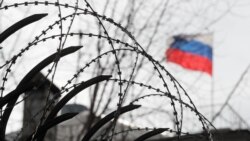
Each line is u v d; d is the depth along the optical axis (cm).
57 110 482
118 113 468
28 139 478
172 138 892
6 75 482
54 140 1488
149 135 514
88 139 496
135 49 480
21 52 486
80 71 493
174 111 491
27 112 1143
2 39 473
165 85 487
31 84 482
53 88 859
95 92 1170
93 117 1180
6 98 473
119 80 484
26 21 477
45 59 480
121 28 481
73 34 486
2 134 471
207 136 494
